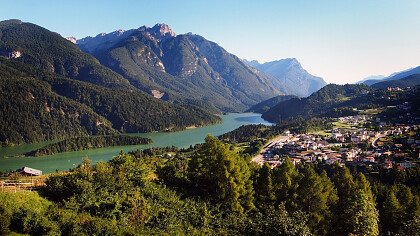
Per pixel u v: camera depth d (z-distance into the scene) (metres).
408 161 130.50
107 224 36.75
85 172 47.47
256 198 58.75
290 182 59.91
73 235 34.47
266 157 164.50
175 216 44.97
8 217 34.88
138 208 42.38
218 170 55.88
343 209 60.91
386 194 76.69
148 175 56.34
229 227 46.03
